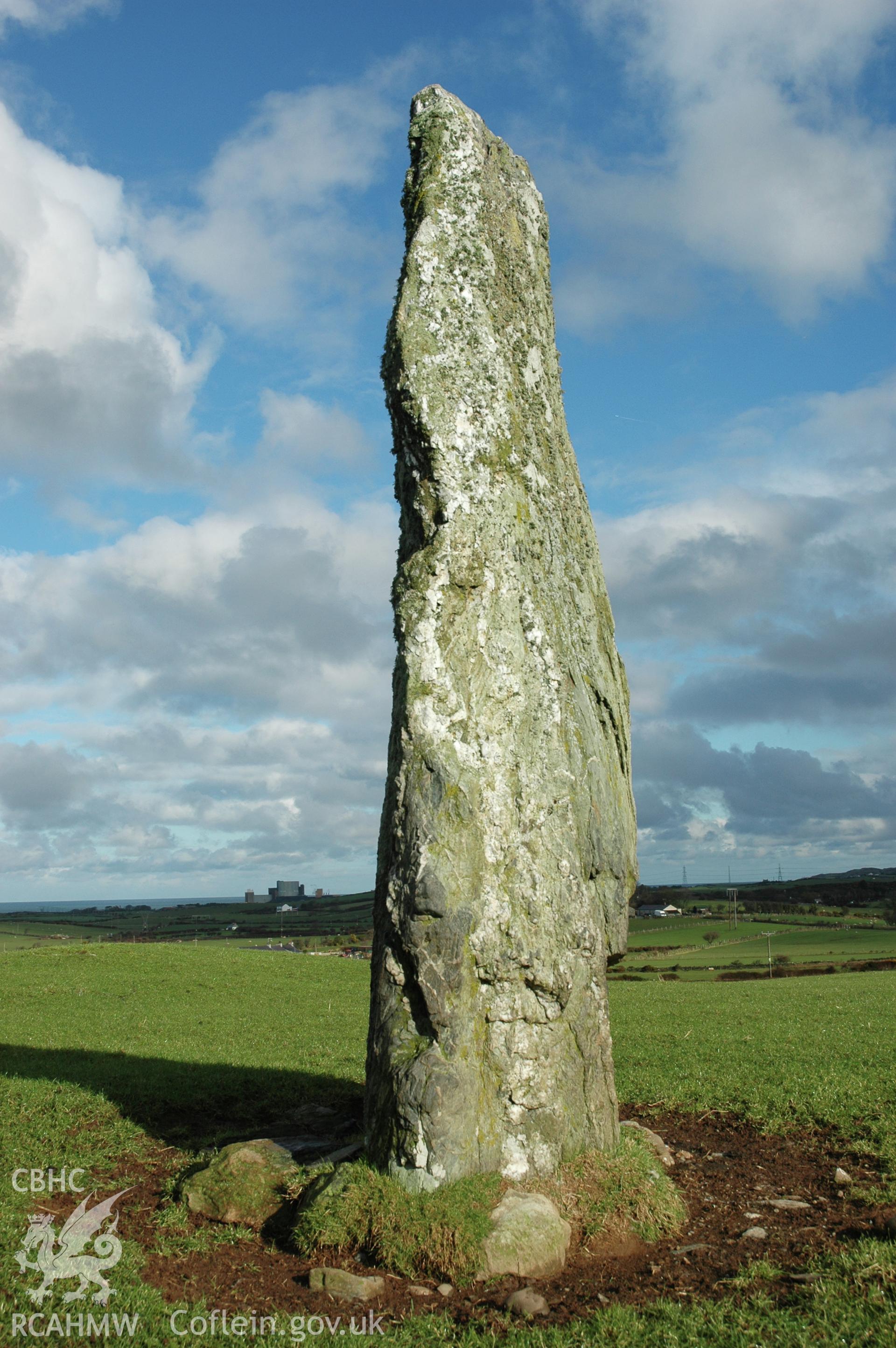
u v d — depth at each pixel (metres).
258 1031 23.56
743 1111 13.71
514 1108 9.38
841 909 100.88
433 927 9.35
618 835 12.13
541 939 9.90
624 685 13.34
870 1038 19.31
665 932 84.62
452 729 10.03
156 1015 26.16
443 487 10.53
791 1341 6.85
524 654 10.80
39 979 32.19
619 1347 6.86
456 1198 8.54
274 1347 6.88
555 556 11.94
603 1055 10.64
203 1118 13.68
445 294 11.09
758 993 32.03
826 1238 8.95
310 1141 10.98
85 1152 11.62
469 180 11.59
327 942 82.62
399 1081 9.05
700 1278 8.20
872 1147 11.54
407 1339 7.02
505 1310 7.55
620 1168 9.77
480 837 9.84
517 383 11.90
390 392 11.04
